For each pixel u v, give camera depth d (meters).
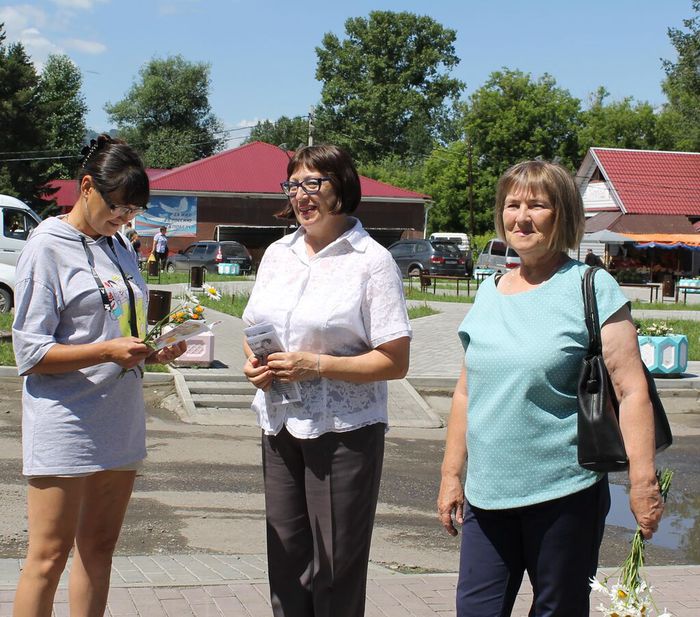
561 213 3.21
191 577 5.04
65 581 4.85
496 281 3.44
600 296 3.13
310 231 3.67
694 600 4.96
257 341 3.48
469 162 61.31
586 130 67.94
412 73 90.12
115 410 3.59
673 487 8.36
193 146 87.44
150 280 33.16
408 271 40.81
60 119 72.06
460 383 3.51
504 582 3.21
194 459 8.41
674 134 70.25
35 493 3.53
